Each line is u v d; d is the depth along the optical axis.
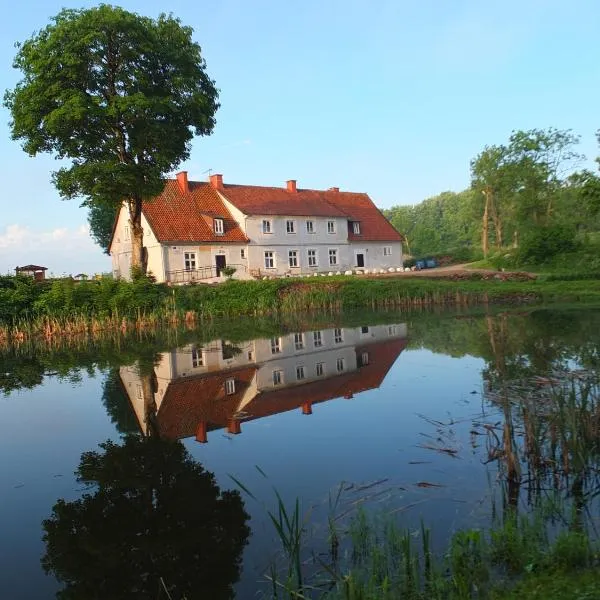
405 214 128.12
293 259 48.34
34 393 13.61
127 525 6.29
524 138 54.47
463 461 7.19
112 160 28.83
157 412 11.25
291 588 4.52
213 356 18.22
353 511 5.96
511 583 4.18
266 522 5.98
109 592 5.01
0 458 8.76
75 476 7.87
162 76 30.53
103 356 19.45
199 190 47.28
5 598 4.99
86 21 27.38
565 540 4.51
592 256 42.09
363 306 33.50
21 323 27.39
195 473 7.63
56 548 5.88
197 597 4.83
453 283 34.97
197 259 42.59
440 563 4.66
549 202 54.31
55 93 27.14
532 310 25.67
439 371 13.12
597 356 12.75
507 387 10.29
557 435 7.14
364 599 4.14
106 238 67.12
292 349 18.77
